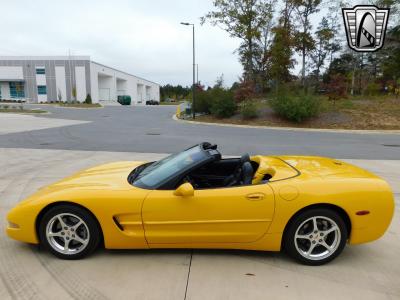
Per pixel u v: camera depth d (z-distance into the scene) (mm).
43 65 67000
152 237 3189
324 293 2727
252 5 30438
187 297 2680
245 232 3139
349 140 14008
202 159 3346
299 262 3201
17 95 68438
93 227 3232
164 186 3217
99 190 3248
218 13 30922
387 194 3121
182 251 3449
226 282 2889
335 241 3146
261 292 2742
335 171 3402
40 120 24141
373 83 35125
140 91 93812
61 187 3467
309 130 18922
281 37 27984
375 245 3629
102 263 3230
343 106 23406
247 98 24891
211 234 3152
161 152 10008
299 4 27031
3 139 12914
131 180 3518
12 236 3371
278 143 12703
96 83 68812
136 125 20844
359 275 3010
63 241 3334
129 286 2842
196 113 29031
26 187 5941
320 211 3074
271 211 3076
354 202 3055
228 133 16562
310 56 32188
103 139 13227
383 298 2660
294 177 3225
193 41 27188
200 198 3086
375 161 8906
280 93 23953
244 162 3656
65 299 2674
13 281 2943
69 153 9711
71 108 46625
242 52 31953
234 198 3082
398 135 16375
